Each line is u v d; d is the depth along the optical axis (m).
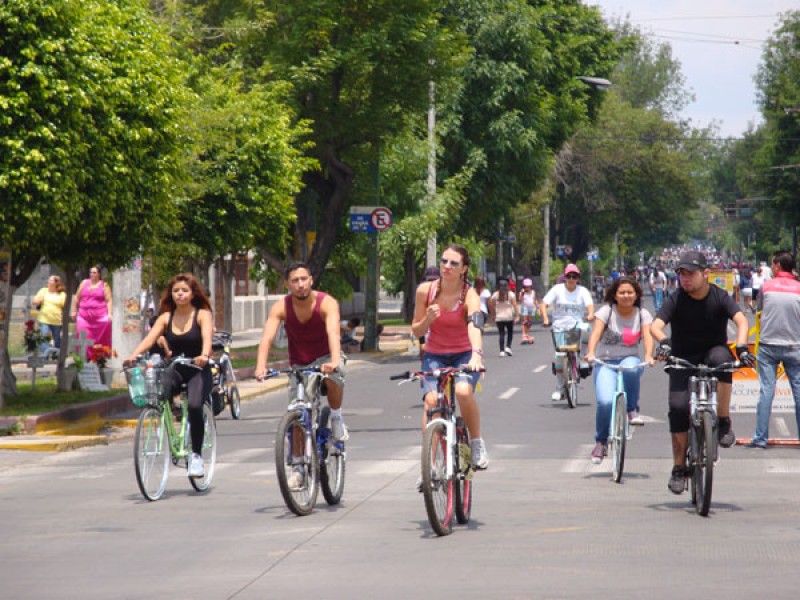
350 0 101.81
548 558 26.94
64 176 54.25
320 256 111.06
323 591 23.94
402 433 53.22
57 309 87.88
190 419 37.62
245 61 103.00
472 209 145.88
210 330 37.94
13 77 53.38
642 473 40.62
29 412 55.62
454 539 29.30
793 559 26.72
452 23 113.31
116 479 41.44
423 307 31.64
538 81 155.25
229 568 26.31
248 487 38.75
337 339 33.16
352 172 109.88
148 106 59.66
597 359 39.81
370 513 33.16
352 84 105.25
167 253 84.44
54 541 30.00
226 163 87.38
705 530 30.30
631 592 23.58
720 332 33.81
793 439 48.19
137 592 24.20
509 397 69.06
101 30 57.56
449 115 139.50
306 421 33.06
